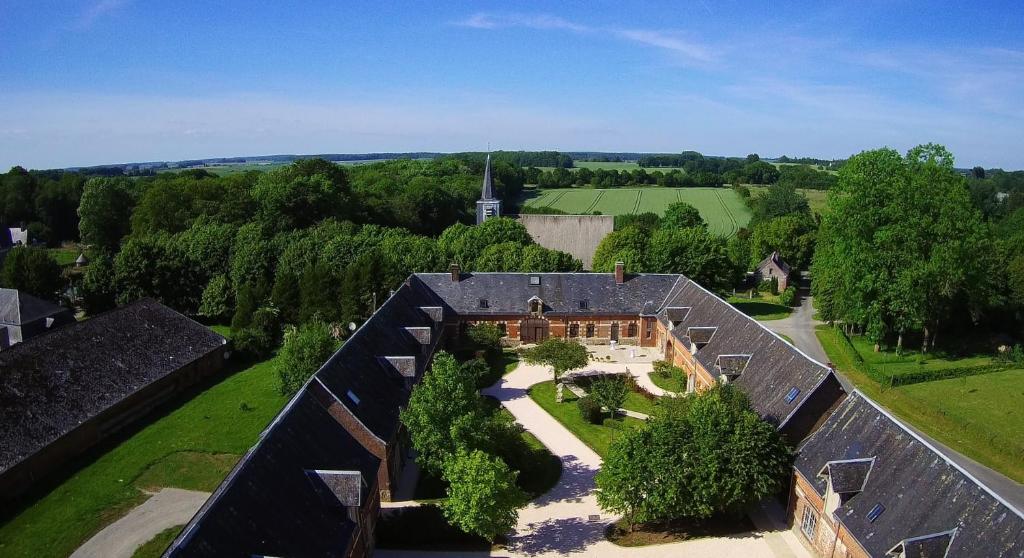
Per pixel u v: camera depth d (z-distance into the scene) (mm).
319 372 37625
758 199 171750
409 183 159500
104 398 48406
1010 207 158000
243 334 66562
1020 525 23984
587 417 51062
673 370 59875
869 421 33906
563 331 71062
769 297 103625
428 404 37312
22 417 42500
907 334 76062
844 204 66250
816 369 38625
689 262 84875
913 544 25844
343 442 35219
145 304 60656
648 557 34125
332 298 73688
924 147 63938
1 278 80375
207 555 22125
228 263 84750
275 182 115188
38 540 35344
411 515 36406
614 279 72500
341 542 28641
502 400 55812
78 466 43625
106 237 118688
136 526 36719
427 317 63469
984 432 46969
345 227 93688
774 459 34750
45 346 48719
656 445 35031
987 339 74250
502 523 33062
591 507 39156
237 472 26344
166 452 45656
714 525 36875
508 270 83812
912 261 62875
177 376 56906
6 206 136625
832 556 32000
